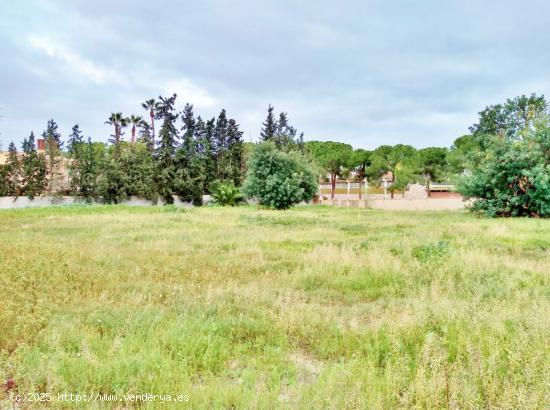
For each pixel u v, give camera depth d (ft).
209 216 85.30
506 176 87.35
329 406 12.05
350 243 46.19
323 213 102.12
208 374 14.84
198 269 31.83
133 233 54.13
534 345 15.58
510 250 41.91
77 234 53.83
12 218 80.28
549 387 12.67
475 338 16.94
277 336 18.37
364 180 232.32
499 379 13.74
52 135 172.24
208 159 171.22
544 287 25.82
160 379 13.88
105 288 25.46
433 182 223.71
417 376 13.48
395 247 41.86
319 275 29.89
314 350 17.42
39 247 38.73
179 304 22.13
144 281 27.12
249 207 130.31
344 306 23.68
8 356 15.53
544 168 83.66
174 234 53.62
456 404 12.39
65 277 27.09
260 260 35.32
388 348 16.62
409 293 25.79
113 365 14.39
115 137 183.01
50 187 160.97
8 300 20.85
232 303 23.18
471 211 98.32
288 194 115.24
